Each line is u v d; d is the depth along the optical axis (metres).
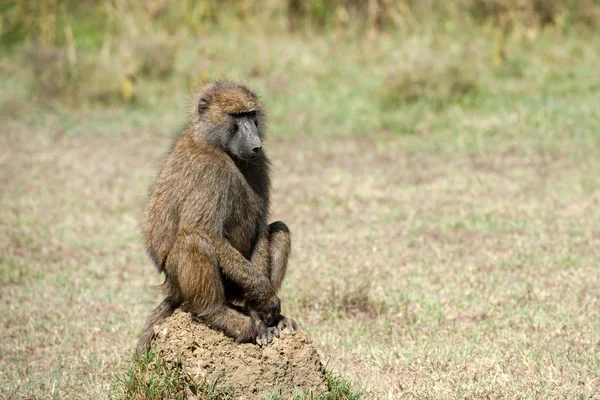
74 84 31.23
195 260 9.20
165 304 10.20
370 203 19.80
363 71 30.62
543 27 32.19
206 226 9.39
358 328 12.86
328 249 16.58
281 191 20.91
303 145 25.14
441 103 26.72
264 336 9.50
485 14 33.44
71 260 16.69
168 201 9.66
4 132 27.41
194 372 9.18
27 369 11.56
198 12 35.88
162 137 26.97
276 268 10.07
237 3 36.53
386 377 11.00
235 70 30.72
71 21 36.47
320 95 28.98
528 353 11.51
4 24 36.03
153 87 31.25
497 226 17.48
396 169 22.50
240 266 9.40
